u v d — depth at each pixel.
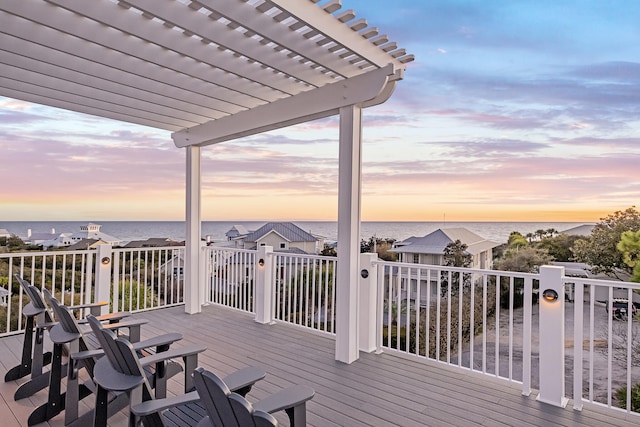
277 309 5.44
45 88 4.20
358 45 3.34
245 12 2.88
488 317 7.21
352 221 3.98
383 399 3.16
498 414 2.94
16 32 2.99
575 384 3.03
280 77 4.10
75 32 3.00
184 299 6.05
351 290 3.96
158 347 2.85
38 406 3.05
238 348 4.36
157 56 3.49
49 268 5.69
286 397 1.81
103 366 2.31
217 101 4.77
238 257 6.06
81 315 5.29
